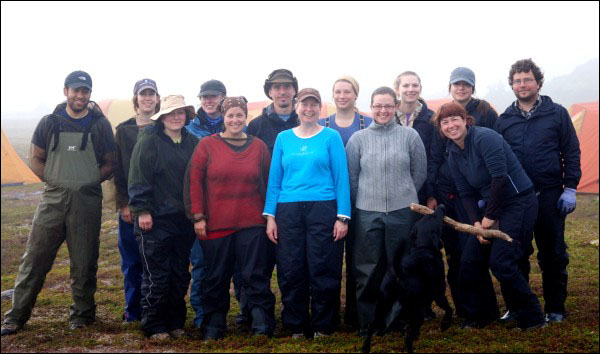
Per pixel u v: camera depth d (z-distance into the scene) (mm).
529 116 5113
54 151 5309
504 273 4688
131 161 5000
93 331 5312
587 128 17047
